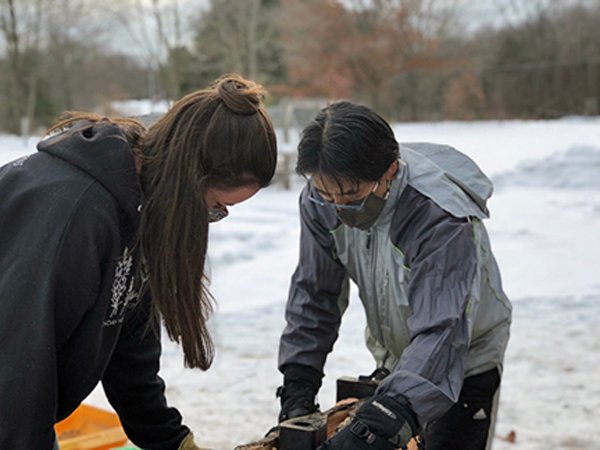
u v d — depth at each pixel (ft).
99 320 6.07
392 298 8.25
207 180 6.18
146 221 6.20
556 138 65.67
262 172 6.27
